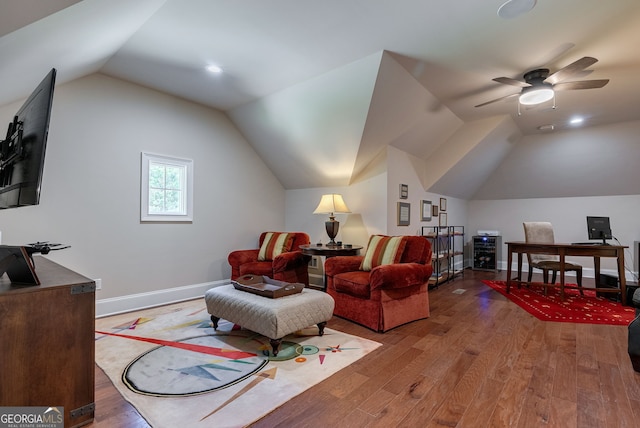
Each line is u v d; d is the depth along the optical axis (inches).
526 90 119.6
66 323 57.7
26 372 53.7
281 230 205.8
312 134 158.7
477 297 164.2
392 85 126.6
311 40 103.3
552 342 102.4
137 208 137.5
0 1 46.0
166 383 74.7
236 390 71.9
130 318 124.1
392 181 168.2
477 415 63.2
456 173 210.4
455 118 175.5
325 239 187.6
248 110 164.7
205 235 162.9
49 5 51.6
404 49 107.6
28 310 53.9
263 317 89.2
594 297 164.2
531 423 60.7
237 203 178.9
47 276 64.8
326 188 187.9
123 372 80.0
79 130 121.6
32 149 55.1
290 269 152.8
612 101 149.3
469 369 83.2
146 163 140.5
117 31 88.9
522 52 107.7
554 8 84.9
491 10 86.4
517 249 172.1
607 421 61.4
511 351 95.0
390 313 113.8
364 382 76.0
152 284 141.6
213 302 106.2
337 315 129.8
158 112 145.1
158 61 118.1
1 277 60.1
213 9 87.6
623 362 87.6
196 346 96.9
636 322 82.7
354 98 131.0
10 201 64.4
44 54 74.6
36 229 111.6
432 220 214.7
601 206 228.8
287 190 207.8
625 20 89.5
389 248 128.0
